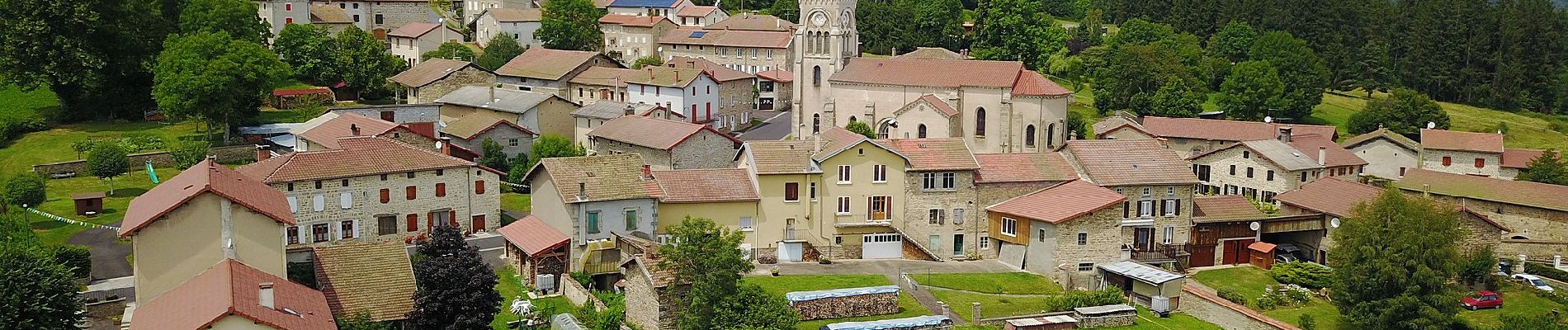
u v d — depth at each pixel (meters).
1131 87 181.88
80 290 70.75
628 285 77.81
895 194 96.12
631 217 89.81
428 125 124.69
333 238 93.50
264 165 94.75
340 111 130.75
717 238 72.25
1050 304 84.19
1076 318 81.44
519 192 117.75
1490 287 96.44
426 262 69.81
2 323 60.62
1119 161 100.00
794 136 150.12
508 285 86.38
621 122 124.69
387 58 172.00
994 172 98.56
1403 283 82.69
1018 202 96.62
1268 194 120.25
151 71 138.00
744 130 157.75
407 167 96.50
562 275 84.25
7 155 124.25
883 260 95.69
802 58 147.75
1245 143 123.06
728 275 70.44
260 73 133.00
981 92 132.88
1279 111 180.62
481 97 147.00
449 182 99.19
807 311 79.00
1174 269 96.75
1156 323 84.00
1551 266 102.88
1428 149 143.00
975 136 134.62
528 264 87.31
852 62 143.00
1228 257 101.25
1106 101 183.88
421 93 155.00
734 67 191.62
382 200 95.62
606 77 157.75
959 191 96.94
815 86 147.88
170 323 56.97
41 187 104.19
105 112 142.88
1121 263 92.62
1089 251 92.06
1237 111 180.62
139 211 70.12
